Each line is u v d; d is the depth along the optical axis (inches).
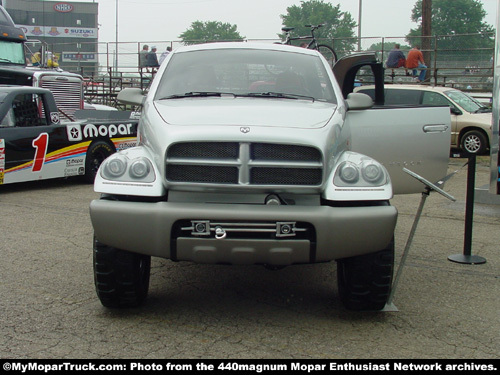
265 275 220.8
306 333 164.4
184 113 177.6
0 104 380.8
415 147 238.2
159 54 1080.2
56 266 226.1
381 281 169.6
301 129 167.5
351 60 268.1
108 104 1103.6
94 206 160.7
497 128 329.1
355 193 163.3
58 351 149.6
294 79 209.8
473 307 189.6
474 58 920.3
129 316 175.0
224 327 167.8
